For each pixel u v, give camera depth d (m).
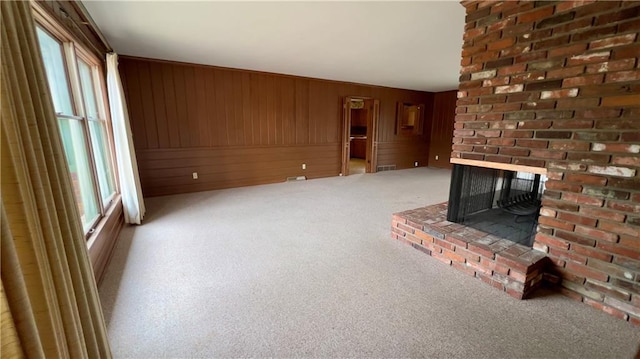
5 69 0.72
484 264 2.18
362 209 4.12
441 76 5.91
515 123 2.17
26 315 0.72
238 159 5.55
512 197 2.55
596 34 1.74
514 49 2.12
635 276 1.71
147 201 4.52
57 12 1.97
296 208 4.16
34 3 1.61
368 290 2.08
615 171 1.74
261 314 1.81
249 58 4.44
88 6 2.49
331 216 3.80
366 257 2.61
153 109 4.64
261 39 3.46
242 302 1.93
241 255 2.63
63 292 0.89
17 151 0.75
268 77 5.64
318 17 2.79
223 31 3.19
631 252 1.72
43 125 0.90
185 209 4.09
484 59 2.32
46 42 2.05
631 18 1.60
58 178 0.96
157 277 2.25
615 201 1.76
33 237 0.78
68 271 0.95
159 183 4.86
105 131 3.45
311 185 5.85
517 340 1.60
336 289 2.09
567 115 1.90
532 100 2.06
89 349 1.06
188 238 3.02
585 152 1.85
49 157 0.92
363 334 1.65
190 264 2.46
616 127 1.71
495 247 2.21
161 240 2.97
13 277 0.69
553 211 2.04
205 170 5.24
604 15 1.70
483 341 1.59
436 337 1.62
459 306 1.90
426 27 3.05
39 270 0.79
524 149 2.14
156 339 1.59
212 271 2.34
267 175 5.95
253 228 3.33
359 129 10.52
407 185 5.86
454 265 2.42
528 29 2.03
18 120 0.77
